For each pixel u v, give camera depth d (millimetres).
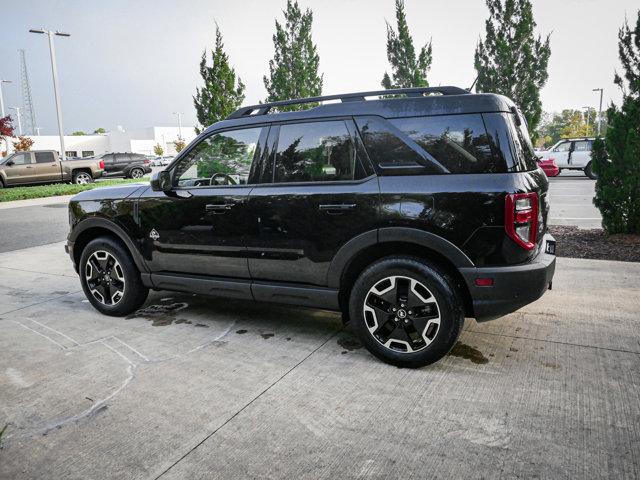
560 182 18078
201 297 5012
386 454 2262
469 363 3225
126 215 4156
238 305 4688
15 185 20672
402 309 3104
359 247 3170
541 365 3152
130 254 4297
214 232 3734
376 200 3090
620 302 4363
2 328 4137
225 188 3695
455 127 2963
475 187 2855
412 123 3070
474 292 2904
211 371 3199
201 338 3812
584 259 5988
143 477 2139
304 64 15711
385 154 3121
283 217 3426
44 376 3172
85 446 2385
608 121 6840
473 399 2744
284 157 3484
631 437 2334
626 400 2682
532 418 2529
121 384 3035
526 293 2883
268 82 16047
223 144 3748
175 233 3928
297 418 2596
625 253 6133
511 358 3275
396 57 13742
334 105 3342
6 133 26469
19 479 2145
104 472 2180
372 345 3242
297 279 3480
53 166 21531
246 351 3531
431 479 2080
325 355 3432
